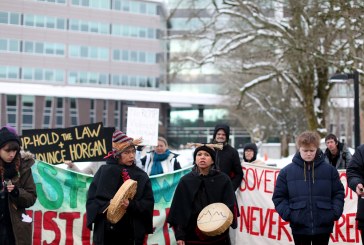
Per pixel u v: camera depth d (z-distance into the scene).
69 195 7.52
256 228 7.88
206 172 5.56
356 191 5.48
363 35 17.42
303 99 26.66
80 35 59.19
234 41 24.88
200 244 5.41
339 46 21.62
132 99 63.12
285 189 5.72
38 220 7.40
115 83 64.25
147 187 5.58
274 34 23.62
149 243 7.61
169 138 70.56
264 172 7.88
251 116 45.97
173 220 5.48
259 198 7.88
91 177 7.55
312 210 5.50
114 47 63.75
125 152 5.54
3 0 25.14
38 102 54.91
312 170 5.60
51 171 7.52
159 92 67.12
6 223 5.23
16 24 28.25
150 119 8.32
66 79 57.75
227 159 7.56
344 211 7.67
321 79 26.14
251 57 25.20
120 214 5.21
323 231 5.50
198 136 70.44
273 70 26.42
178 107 70.94
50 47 54.62
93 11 60.25
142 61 66.31
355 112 15.33
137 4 65.44
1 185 5.23
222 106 59.69
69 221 7.48
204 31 25.52
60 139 8.59
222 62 29.05
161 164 8.31
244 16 24.67
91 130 8.55
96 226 5.42
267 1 23.52
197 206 5.43
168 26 66.62
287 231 7.76
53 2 45.25
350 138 47.06
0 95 52.09
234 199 5.53
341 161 8.72
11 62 50.62
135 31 65.56
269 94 41.00
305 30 22.67
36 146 8.58
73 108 58.25
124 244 5.48
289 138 43.56
